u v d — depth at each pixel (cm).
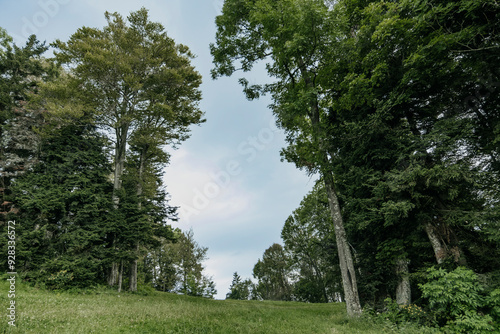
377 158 1204
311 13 1101
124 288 1836
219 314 1081
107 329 666
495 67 941
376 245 1270
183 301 1655
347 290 1138
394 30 1085
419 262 1150
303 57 1390
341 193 1484
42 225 1642
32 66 2144
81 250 1631
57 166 1797
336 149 1395
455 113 1102
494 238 829
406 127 1165
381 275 1298
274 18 1218
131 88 1823
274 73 1562
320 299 4391
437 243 998
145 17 2064
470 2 821
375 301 1298
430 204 1046
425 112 1211
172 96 2178
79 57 1797
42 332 595
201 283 3653
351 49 1247
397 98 1102
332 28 1171
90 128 2084
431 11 915
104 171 1977
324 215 2845
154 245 2156
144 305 1164
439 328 793
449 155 1027
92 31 1859
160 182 2522
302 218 3219
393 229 1159
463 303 764
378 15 1162
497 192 1016
